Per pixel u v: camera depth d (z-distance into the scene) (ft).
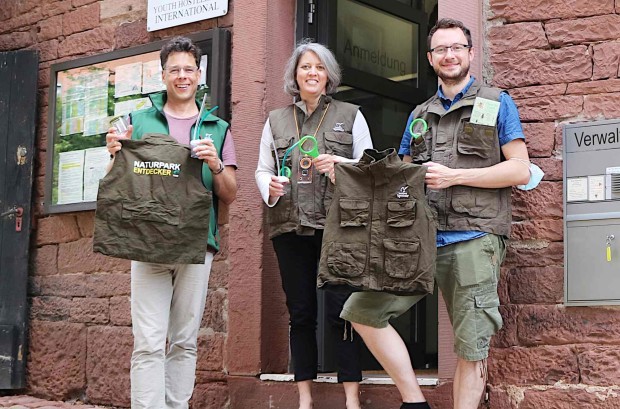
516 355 14.55
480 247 12.93
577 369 14.12
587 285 14.10
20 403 19.93
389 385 15.34
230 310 17.46
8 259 21.24
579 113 14.60
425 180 12.78
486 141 13.14
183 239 13.71
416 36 20.45
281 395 16.57
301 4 18.38
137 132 14.51
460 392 13.16
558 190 14.58
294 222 14.87
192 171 13.85
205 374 17.88
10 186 21.38
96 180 20.17
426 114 13.80
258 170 15.44
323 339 17.78
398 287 12.69
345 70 18.74
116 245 13.57
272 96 17.75
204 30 18.84
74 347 20.26
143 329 13.91
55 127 20.95
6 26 22.62
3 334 20.93
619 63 14.44
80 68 20.66
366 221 12.89
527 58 15.02
